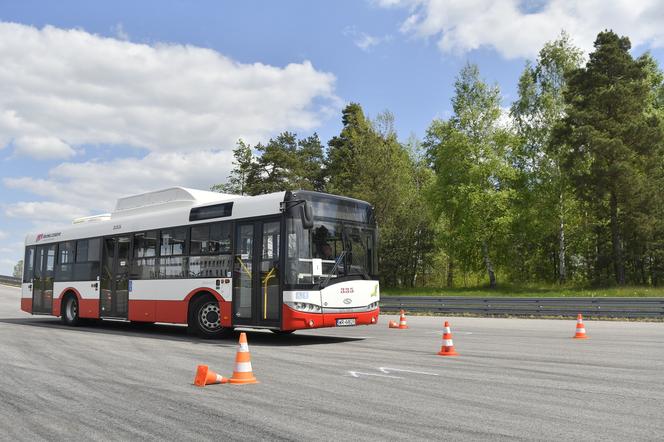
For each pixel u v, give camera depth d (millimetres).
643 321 19750
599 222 43594
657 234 38531
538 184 44594
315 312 12461
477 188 44125
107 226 17469
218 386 7578
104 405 6469
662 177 39250
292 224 12547
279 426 5422
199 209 14648
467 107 46094
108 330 17344
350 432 5176
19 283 52969
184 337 14961
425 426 5363
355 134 53562
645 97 37562
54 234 19781
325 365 9438
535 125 44562
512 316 22891
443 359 10086
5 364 9820
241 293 13281
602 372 8516
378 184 49812
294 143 67125
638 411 5945
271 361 9969
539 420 5570
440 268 56719
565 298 21688
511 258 47312
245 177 59250
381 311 27391
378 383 7680
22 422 5734
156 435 5188
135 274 16188
